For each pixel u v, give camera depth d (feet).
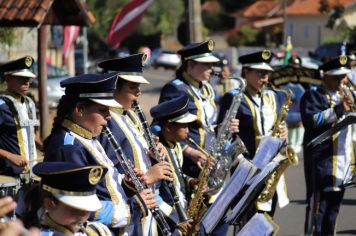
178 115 42.78
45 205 27.84
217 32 468.75
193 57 49.39
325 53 208.13
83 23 85.25
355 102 56.08
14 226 21.86
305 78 92.84
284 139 45.14
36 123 52.11
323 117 54.80
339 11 319.06
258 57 53.57
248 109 53.26
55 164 28.45
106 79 33.53
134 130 38.34
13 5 77.97
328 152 54.65
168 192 41.37
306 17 395.55
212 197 45.52
